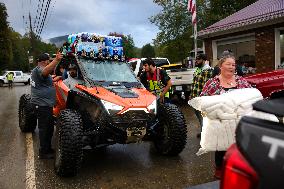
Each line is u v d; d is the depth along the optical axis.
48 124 5.91
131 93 5.59
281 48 14.72
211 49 17.59
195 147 6.36
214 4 30.33
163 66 15.16
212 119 3.23
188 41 30.17
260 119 1.26
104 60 6.48
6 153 6.36
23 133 8.12
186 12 29.92
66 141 4.70
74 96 5.96
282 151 1.13
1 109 13.55
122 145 6.72
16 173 5.20
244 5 28.92
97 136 5.17
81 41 6.41
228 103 3.19
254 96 3.29
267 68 14.65
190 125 8.62
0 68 66.19
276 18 13.55
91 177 4.94
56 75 7.20
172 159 5.66
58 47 7.53
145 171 5.11
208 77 6.27
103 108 5.14
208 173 4.90
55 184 4.70
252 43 16.28
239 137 1.24
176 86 13.20
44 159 5.90
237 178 1.22
